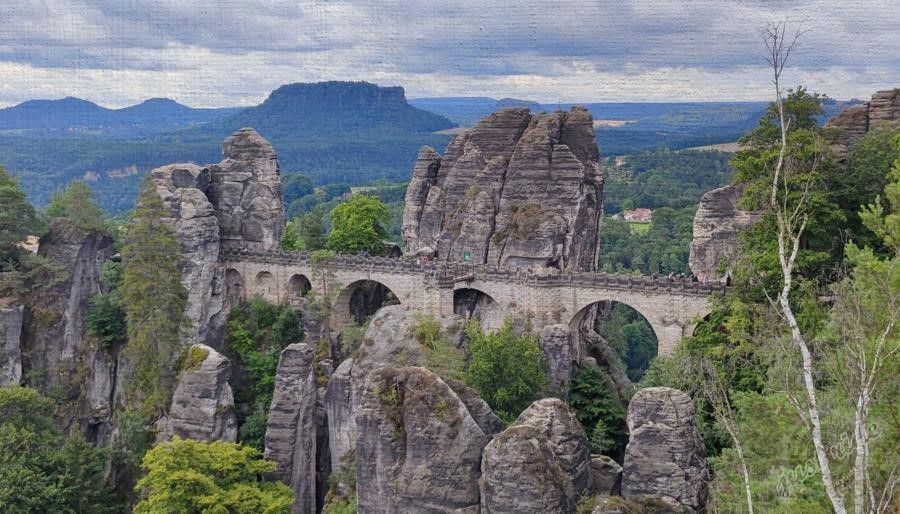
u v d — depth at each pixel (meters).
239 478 74.00
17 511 71.50
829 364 38.12
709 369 56.22
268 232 113.56
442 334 84.06
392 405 59.34
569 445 54.44
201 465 70.38
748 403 46.19
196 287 104.38
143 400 94.44
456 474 56.22
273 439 87.81
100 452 86.69
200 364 91.62
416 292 96.81
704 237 88.56
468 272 93.75
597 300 86.75
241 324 107.44
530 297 89.12
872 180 69.25
